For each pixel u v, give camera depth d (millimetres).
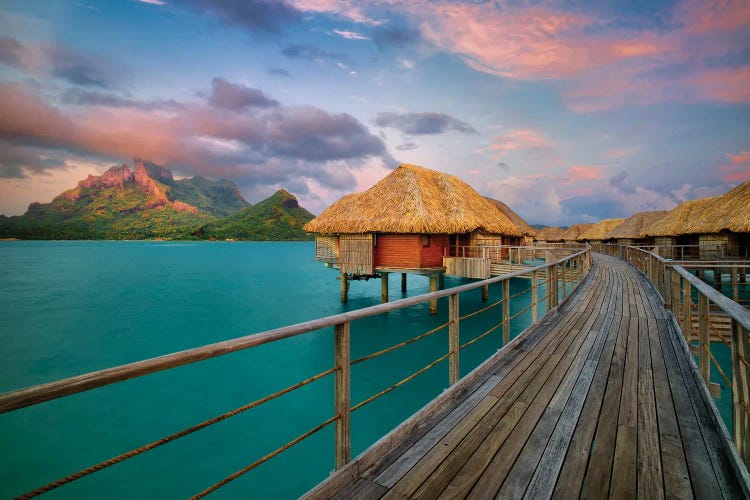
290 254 96938
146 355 16203
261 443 8836
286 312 24094
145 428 9617
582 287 12172
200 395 11484
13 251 105250
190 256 86125
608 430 3271
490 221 25828
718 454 2891
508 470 2701
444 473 2656
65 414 10273
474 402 3818
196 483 7500
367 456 2691
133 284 37406
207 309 25000
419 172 24375
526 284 33031
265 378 12766
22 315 23422
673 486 2523
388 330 18500
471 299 26188
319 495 2287
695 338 8484
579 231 60188
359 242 21781
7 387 13125
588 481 2582
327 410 10406
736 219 21438
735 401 2727
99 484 7449
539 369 4793
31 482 7676
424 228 19766
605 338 6238
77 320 22156
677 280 7160
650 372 4680
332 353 15258
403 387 11570
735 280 9836
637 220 39594
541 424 3375
